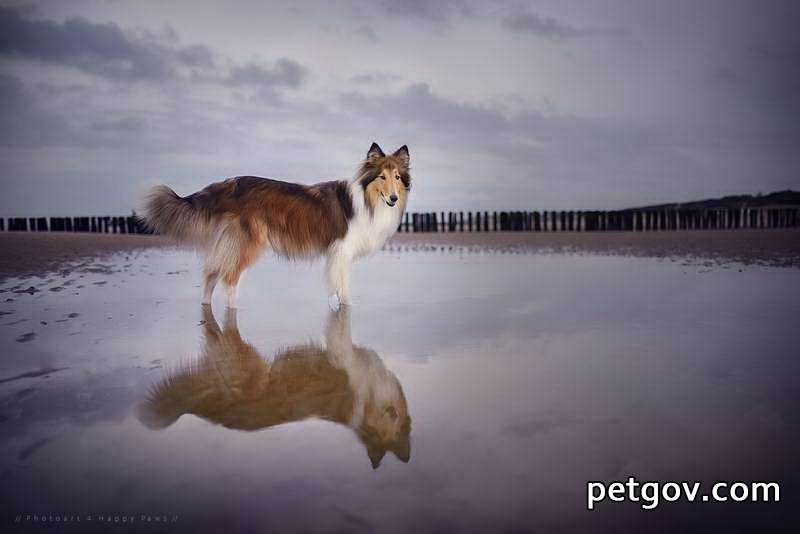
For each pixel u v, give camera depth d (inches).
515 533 56.8
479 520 58.9
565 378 109.8
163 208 195.6
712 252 389.4
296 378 110.7
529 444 77.9
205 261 198.4
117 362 122.4
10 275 275.7
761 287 231.8
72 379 109.3
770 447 76.7
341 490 65.1
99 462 72.2
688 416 88.4
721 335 147.1
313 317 177.6
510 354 129.1
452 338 146.4
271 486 66.1
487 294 223.0
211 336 149.5
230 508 61.1
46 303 200.4
